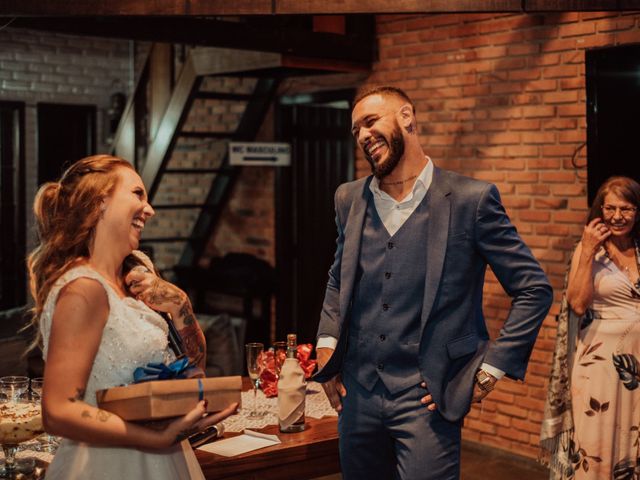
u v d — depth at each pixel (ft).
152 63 21.45
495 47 17.37
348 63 19.27
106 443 6.10
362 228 8.47
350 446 8.48
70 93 26.81
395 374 8.13
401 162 8.22
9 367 17.31
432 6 12.03
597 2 11.73
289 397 9.40
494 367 7.88
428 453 7.90
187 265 24.35
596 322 12.25
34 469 8.05
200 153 24.29
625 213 12.00
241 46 16.99
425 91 18.75
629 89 14.84
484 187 8.09
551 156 16.58
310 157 22.67
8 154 25.98
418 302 8.08
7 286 26.13
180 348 7.04
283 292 22.29
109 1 12.29
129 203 6.68
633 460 12.09
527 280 7.99
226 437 9.26
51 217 6.64
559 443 12.90
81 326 6.22
